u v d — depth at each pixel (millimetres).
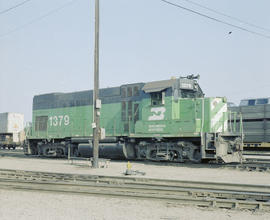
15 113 38875
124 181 10164
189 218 6270
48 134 22203
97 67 16094
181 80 16469
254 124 24781
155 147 17203
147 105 17188
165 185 9219
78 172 13609
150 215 6480
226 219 6172
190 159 15938
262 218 6195
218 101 15867
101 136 15641
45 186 9680
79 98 20531
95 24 16219
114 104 18859
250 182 10578
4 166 16328
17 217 6348
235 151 15578
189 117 15898
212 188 9148
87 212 6707
